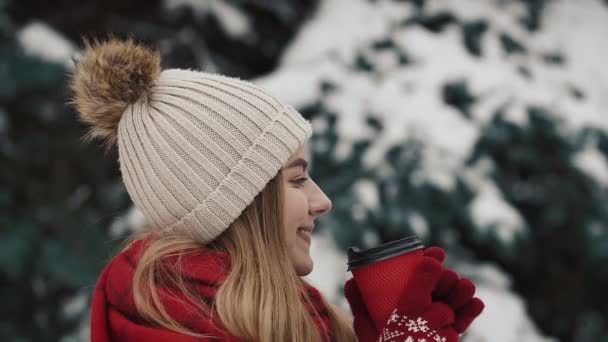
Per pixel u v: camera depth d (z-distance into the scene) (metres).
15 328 4.29
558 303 4.70
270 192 1.46
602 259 4.32
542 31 4.72
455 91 4.08
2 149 4.20
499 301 3.90
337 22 4.38
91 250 4.14
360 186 3.79
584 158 4.08
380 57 4.20
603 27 4.78
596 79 4.55
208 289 1.38
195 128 1.43
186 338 1.31
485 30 4.45
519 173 4.29
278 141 1.45
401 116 3.91
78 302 4.12
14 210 4.22
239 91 1.46
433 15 4.46
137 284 1.38
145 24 4.38
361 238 3.76
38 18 4.36
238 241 1.44
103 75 1.48
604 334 4.71
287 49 4.39
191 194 1.43
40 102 4.14
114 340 1.40
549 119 4.02
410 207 3.79
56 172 4.25
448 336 1.46
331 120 3.93
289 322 1.41
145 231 1.58
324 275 3.68
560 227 4.37
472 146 3.86
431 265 1.49
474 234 3.86
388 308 1.51
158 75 1.52
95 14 4.35
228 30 4.36
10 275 4.05
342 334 1.65
